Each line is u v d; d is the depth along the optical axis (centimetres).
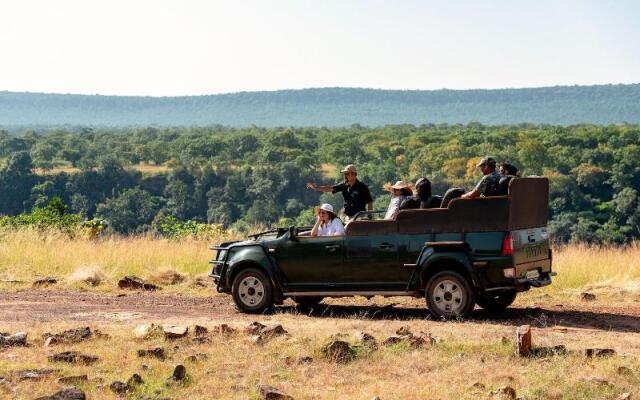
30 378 1046
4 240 2723
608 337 1330
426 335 1260
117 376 1079
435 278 1504
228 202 17662
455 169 18025
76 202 18125
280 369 1122
